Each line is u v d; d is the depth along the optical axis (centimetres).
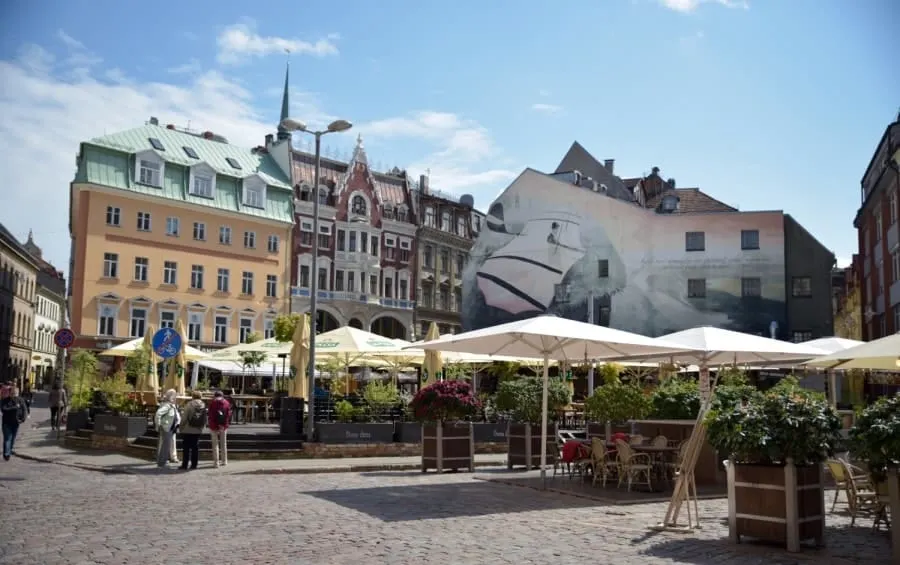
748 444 941
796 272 5659
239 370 4275
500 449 2475
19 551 912
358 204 6738
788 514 934
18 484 1557
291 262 6259
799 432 933
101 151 5338
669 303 5738
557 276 5997
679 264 5759
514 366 3186
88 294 5203
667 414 1784
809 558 893
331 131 2389
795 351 1427
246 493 1448
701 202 6556
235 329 5881
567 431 2450
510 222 6222
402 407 2347
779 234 5644
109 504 1291
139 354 2839
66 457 2120
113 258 5319
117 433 2295
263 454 2106
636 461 1537
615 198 6031
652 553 917
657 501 1351
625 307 5788
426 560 873
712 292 5694
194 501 1333
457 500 1361
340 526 1088
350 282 6606
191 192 5697
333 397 2541
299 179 6419
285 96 7712
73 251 5794
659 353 1608
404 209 7169
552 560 877
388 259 6944
